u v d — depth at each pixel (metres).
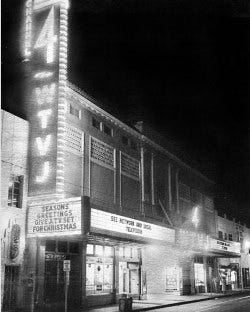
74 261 22.64
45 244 20.41
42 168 20.08
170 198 35.34
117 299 25.53
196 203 42.28
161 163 34.81
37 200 19.86
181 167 39.22
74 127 23.06
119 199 27.11
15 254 18.92
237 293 40.03
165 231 28.58
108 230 21.34
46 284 20.19
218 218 48.88
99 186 24.94
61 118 20.33
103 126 26.58
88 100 24.45
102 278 24.73
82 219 18.53
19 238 19.34
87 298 22.80
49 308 19.88
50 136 20.25
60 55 21.09
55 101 20.59
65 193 21.25
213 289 42.06
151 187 32.12
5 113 19.50
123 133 29.03
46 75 21.20
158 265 32.88
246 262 57.31
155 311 20.75
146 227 25.84
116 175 27.19
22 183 20.06
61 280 21.28
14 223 19.12
